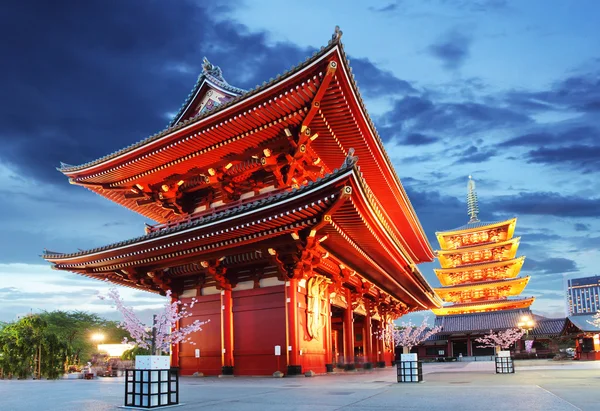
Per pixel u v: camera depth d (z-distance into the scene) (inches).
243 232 1030.4
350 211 957.2
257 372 1103.6
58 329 2888.8
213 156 1253.7
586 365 1583.4
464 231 3614.7
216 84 1395.2
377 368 1711.4
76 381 1131.9
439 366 1920.5
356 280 1469.0
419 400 537.6
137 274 1314.0
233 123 1119.6
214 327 1208.2
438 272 3641.7
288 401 555.5
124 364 1766.7
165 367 539.8
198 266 1225.4
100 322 3223.4
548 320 3294.8
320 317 1195.3
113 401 595.2
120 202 1568.7
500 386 715.4
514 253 3558.1
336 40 912.3
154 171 1339.8
